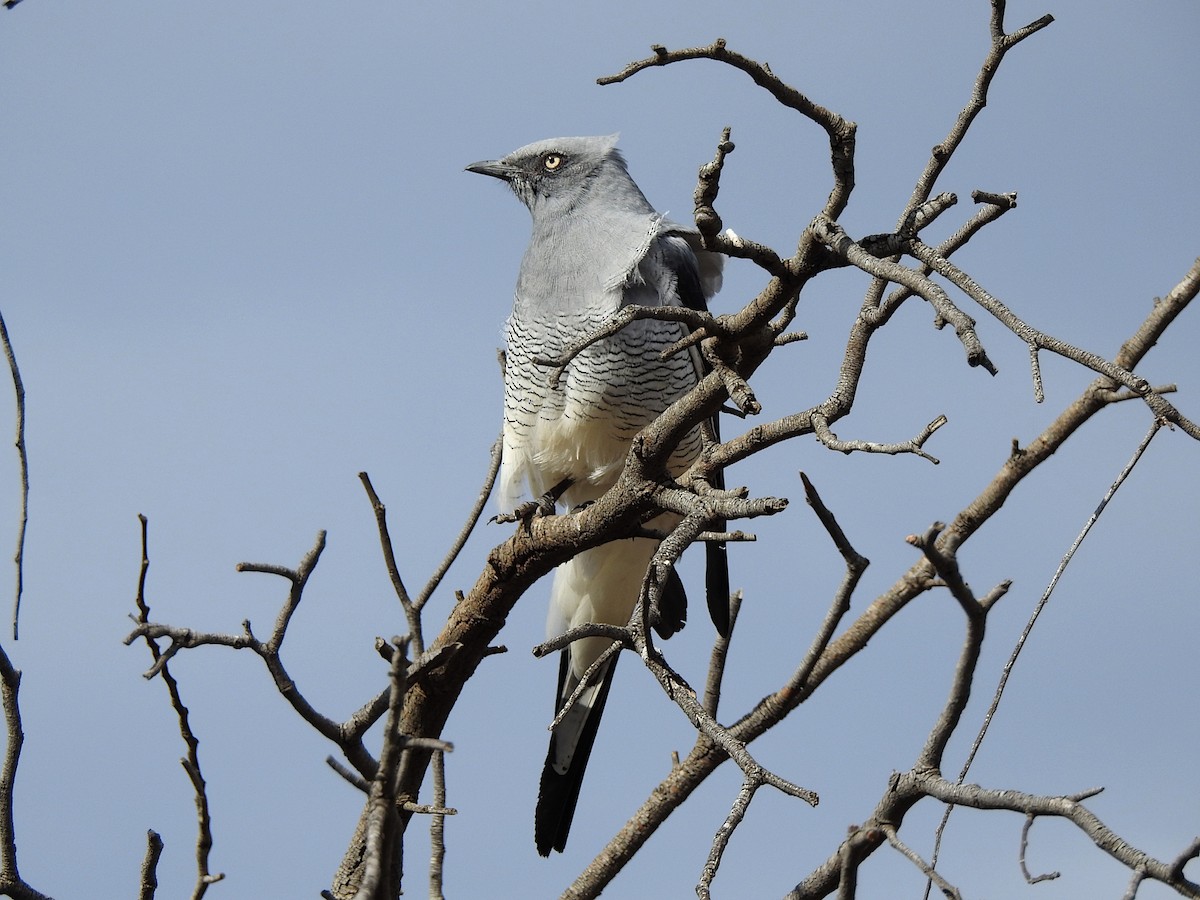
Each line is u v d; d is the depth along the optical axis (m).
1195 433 5.74
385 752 5.52
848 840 6.15
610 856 8.18
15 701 6.75
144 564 6.79
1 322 7.12
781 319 8.46
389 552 5.85
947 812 6.80
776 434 8.26
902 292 7.72
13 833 6.69
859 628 8.23
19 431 7.01
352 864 7.71
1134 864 5.46
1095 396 7.99
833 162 7.67
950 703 6.53
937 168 8.16
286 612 6.91
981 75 8.05
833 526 7.23
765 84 7.51
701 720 6.35
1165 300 8.07
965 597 6.29
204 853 6.30
